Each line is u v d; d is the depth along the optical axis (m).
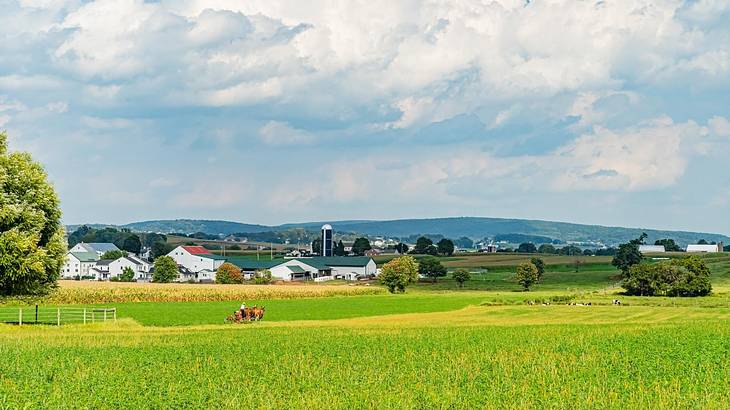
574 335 59.59
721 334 59.53
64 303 114.50
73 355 44.56
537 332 63.12
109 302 118.31
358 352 47.25
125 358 43.28
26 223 70.94
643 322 80.19
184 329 69.75
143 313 94.38
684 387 33.97
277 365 40.78
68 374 37.00
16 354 44.56
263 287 151.75
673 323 76.62
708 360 42.88
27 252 69.62
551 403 30.12
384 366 40.91
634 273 146.75
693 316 93.69
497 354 46.75
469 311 105.06
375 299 135.12
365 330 66.81
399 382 35.41
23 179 72.94
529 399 30.95
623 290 162.38
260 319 84.06
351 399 31.03
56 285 76.88
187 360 42.72
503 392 32.47
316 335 60.44
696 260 144.88
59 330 67.12
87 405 29.44
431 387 33.91
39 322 76.75
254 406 29.88
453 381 35.78
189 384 34.38
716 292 153.12
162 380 35.28
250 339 55.94
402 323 80.88
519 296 143.25
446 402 30.20
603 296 141.50
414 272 166.38
